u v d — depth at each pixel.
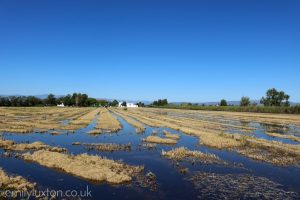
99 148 32.41
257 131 55.78
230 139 40.09
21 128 47.38
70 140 37.84
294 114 118.00
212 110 166.00
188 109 188.38
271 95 160.62
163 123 66.50
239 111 147.00
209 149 34.09
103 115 96.50
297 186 20.70
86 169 21.84
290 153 32.44
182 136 45.09
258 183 21.14
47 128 48.97
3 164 23.94
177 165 25.55
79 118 77.50
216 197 18.11
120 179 20.31
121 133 47.06
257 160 28.62
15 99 169.50
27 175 21.11
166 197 17.83
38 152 27.03
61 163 23.36
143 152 31.09
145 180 20.89
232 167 25.50
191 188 19.58
